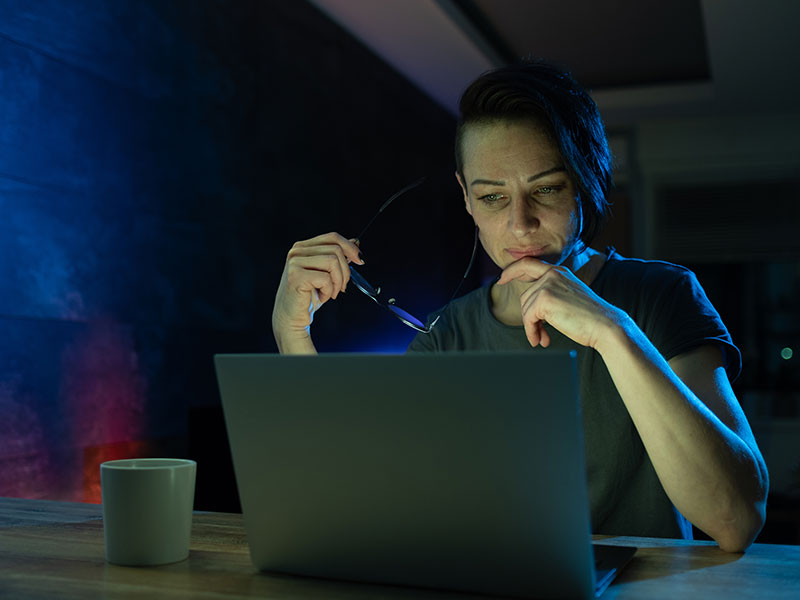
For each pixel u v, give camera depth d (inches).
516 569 23.8
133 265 98.2
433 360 22.9
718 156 219.8
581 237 44.1
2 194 80.7
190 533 32.0
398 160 178.9
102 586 26.0
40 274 85.0
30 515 39.1
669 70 194.9
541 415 22.0
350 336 148.7
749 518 30.7
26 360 83.2
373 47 166.6
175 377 105.3
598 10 161.2
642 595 24.5
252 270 122.6
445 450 23.5
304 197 138.2
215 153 114.3
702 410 31.7
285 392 25.3
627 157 226.4
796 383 216.1
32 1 84.4
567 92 41.6
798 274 219.6
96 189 92.7
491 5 159.9
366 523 25.4
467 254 215.3
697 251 228.1
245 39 122.9
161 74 103.7
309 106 141.3
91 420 91.4
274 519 26.9
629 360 31.4
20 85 82.9
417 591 25.3
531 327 34.1
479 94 41.4
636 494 45.5
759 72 175.9
